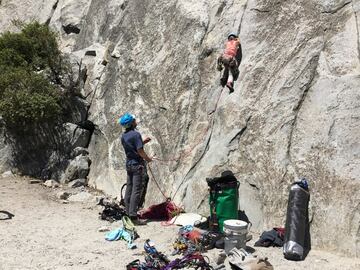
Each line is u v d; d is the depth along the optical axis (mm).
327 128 4965
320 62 5348
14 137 7414
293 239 4355
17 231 4887
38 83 7051
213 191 4922
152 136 6453
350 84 5016
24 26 8188
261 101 5570
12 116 6934
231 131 5645
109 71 7559
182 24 6816
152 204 6004
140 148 5363
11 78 6984
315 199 4758
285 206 4953
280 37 5789
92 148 7289
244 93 5742
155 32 7180
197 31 6598
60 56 7742
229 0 6547
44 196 6301
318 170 4863
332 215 4602
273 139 5289
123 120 5539
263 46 5875
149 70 6930
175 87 6512
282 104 5391
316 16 5637
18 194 6320
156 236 4918
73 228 5066
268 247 4602
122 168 6566
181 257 4332
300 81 5375
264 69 5711
